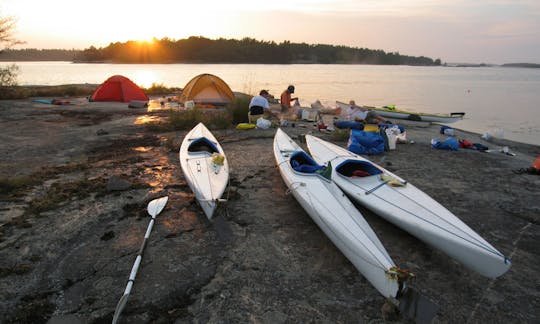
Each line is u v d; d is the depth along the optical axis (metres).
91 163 8.10
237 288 4.05
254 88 37.75
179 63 165.62
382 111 17.78
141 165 8.05
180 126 11.98
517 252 5.02
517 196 6.99
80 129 11.66
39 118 13.45
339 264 4.61
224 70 89.75
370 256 4.12
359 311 3.78
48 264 4.33
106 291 3.92
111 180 6.59
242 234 5.22
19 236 4.89
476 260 4.32
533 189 7.39
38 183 6.78
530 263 4.76
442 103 28.31
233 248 4.85
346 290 4.11
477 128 17.98
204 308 3.72
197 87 17.75
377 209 5.59
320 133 12.15
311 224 5.59
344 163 6.93
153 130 11.69
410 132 13.70
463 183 7.66
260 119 12.52
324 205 5.34
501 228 5.68
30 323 3.45
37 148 9.20
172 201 6.21
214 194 5.64
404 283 3.71
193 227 5.37
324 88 40.00
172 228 5.30
